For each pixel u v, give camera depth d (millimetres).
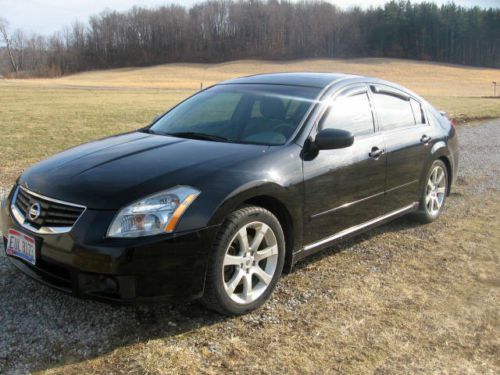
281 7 140250
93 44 139500
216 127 4043
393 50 129750
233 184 3096
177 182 3002
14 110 20203
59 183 3117
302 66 113062
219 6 139875
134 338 2980
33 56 139500
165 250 2826
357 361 2854
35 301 3391
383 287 3818
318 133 3719
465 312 3467
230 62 125125
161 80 82625
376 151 4258
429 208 5375
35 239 3002
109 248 2754
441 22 126188
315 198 3668
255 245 3291
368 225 4355
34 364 2703
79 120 16250
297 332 3129
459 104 26312
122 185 2979
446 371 2803
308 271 4062
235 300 3213
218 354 2854
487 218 5688
